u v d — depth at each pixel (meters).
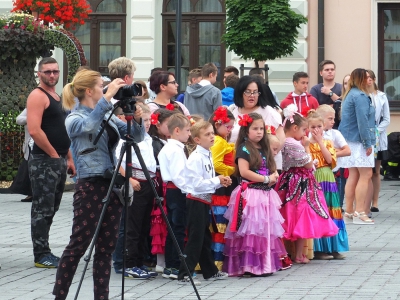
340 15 21.97
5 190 17.22
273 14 17.27
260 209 9.58
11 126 17.55
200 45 22.83
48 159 10.19
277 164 10.24
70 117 7.69
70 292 8.83
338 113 14.98
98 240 7.70
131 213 9.51
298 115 10.45
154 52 22.95
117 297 8.58
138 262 9.68
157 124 9.99
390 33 21.97
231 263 9.67
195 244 9.20
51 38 16.83
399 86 21.92
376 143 14.63
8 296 8.59
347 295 8.53
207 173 9.20
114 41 23.05
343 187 14.88
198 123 9.20
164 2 22.91
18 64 17.48
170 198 9.46
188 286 9.09
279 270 9.98
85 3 19.02
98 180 7.66
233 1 17.58
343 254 10.97
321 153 10.81
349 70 22.03
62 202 15.86
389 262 10.37
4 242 11.80
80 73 7.83
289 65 22.12
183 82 22.94
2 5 22.67
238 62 22.50
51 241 11.76
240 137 9.73
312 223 10.18
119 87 7.52
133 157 9.45
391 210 15.11
